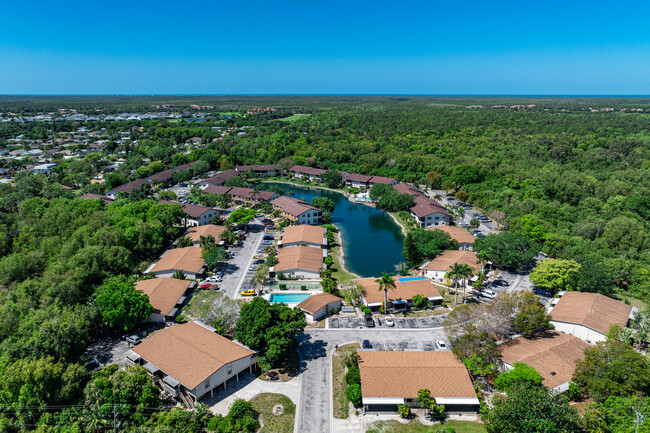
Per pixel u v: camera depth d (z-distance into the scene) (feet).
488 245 398.62
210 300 330.75
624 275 351.87
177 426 193.67
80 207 481.87
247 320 252.62
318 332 291.79
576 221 499.51
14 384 204.64
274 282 375.04
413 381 223.51
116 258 352.49
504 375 224.12
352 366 242.58
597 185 602.44
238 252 445.37
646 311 286.87
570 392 216.74
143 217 473.26
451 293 355.77
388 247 480.64
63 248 370.73
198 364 227.40
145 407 207.51
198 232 471.21
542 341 259.39
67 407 208.03
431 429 205.46
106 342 275.39
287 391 231.09
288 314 256.11
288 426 206.08
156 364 233.96
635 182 609.83
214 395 226.38
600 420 189.37
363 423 209.36
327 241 478.59
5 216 458.50
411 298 329.11
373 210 647.97
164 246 458.50
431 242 422.00
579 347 253.44
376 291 332.39
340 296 346.74
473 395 216.54
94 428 188.24
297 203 584.40
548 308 323.16
